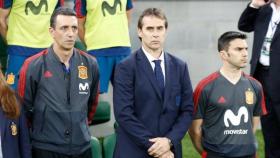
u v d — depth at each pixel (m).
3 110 8.41
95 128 13.97
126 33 11.53
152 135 8.96
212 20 15.44
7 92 8.38
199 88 9.58
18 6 10.83
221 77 9.56
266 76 11.01
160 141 8.85
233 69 9.55
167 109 9.03
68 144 8.91
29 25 10.85
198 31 15.44
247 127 9.52
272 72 10.91
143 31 9.05
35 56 9.06
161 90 9.04
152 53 9.10
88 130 9.16
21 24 10.85
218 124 9.49
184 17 15.41
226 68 9.59
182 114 9.16
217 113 9.49
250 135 9.55
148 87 9.00
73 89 8.99
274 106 11.00
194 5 15.41
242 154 9.47
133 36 15.06
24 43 10.85
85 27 11.34
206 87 9.53
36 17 10.85
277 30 10.88
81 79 9.06
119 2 11.41
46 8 10.89
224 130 9.48
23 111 8.70
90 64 9.17
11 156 8.46
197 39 15.45
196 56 15.47
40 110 8.89
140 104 9.02
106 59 11.36
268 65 10.97
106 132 14.05
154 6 15.29
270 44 10.95
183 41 15.43
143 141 8.86
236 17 15.44
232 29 15.44
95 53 11.30
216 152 9.48
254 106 9.66
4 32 10.94
